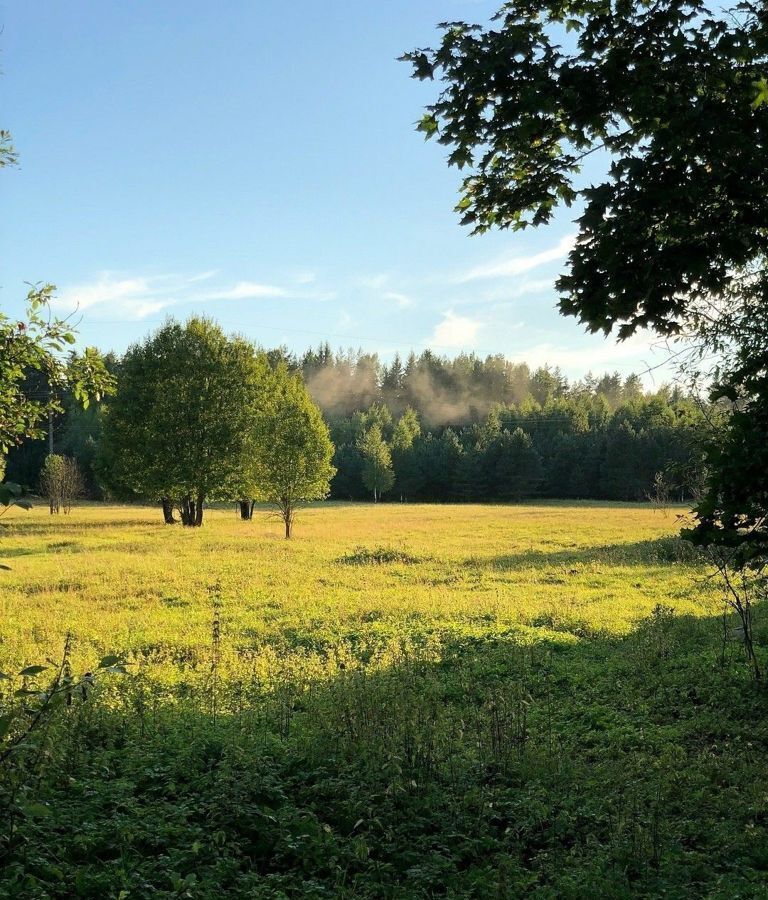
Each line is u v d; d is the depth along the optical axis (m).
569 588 22.36
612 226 6.57
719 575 22.86
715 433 11.63
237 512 77.69
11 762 5.45
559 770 7.94
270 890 5.07
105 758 7.37
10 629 15.91
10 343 8.60
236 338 54.34
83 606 19.22
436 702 10.57
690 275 6.55
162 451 50.44
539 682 11.97
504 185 8.20
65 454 92.25
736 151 6.44
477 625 16.73
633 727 9.73
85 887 4.82
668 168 6.62
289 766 7.54
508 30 7.07
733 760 8.29
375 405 157.00
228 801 6.37
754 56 6.61
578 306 6.82
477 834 6.52
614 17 7.09
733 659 12.55
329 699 9.84
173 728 8.52
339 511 78.62
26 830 5.29
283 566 27.62
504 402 190.12
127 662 12.64
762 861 6.09
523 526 55.50
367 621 17.61
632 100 6.75
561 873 5.84
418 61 7.34
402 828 6.40
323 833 6.05
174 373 52.25
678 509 70.56
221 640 15.02
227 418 51.22
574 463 102.62
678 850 6.18
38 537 40.84
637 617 17.19
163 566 27.09
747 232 6.85
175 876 4.91
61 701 5.03
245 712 9.29
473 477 103.50
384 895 5.32
